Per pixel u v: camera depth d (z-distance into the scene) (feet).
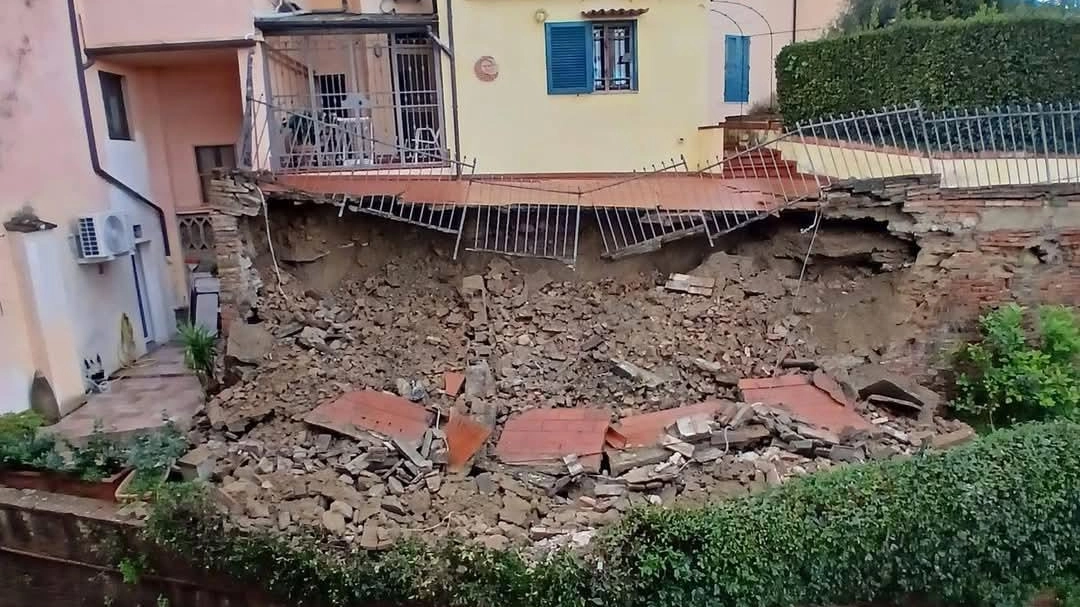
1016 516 21.67
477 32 41.32
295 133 42.27
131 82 43.47
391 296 37.58
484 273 38.09
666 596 18.93
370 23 40.57
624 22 41.55
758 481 24.49
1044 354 30.71
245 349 32.35
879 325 33.30
